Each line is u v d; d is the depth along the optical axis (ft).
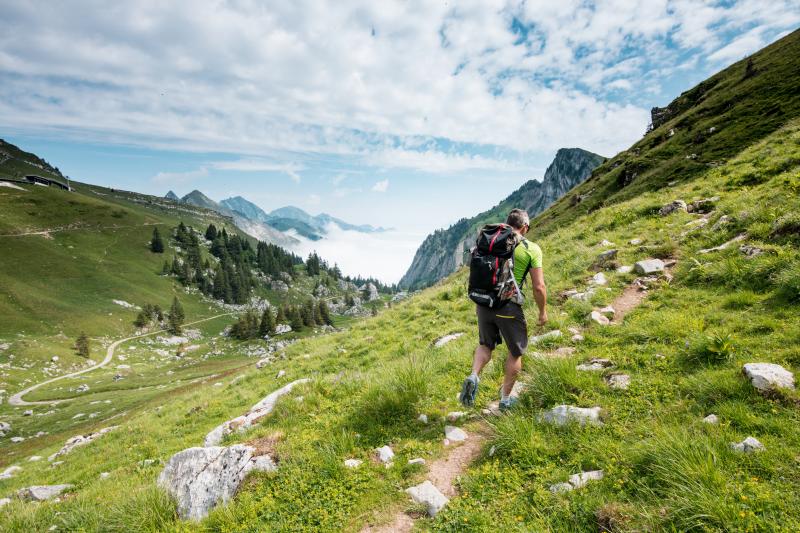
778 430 13.23
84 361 386.11
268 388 51.52
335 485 17.88
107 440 58.34
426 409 22.67
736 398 15.49
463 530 13.57
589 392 18.99
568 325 28.99
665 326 23.67
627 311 29.35
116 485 32.83
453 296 58.80
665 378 18.65
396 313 62.90
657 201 59.41
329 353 55.77
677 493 11.71
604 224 60.18
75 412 212.23
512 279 18.54
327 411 26.11
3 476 63.52
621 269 37.83
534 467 15.43
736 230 35.42
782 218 30.60
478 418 20.68
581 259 45.34
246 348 501.15
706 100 324.39
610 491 13.05
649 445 13.71
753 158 62.34
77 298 553.23
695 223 43.01
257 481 19.51
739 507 10.65
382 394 24.08
